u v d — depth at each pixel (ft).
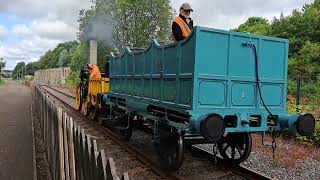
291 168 26.02
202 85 21.44
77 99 63.77
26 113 59.11
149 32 103.76
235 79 22.66
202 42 21.27
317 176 24.38
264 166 26.35
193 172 24.47
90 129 42.37
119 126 35.96
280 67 24.70
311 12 124.06
